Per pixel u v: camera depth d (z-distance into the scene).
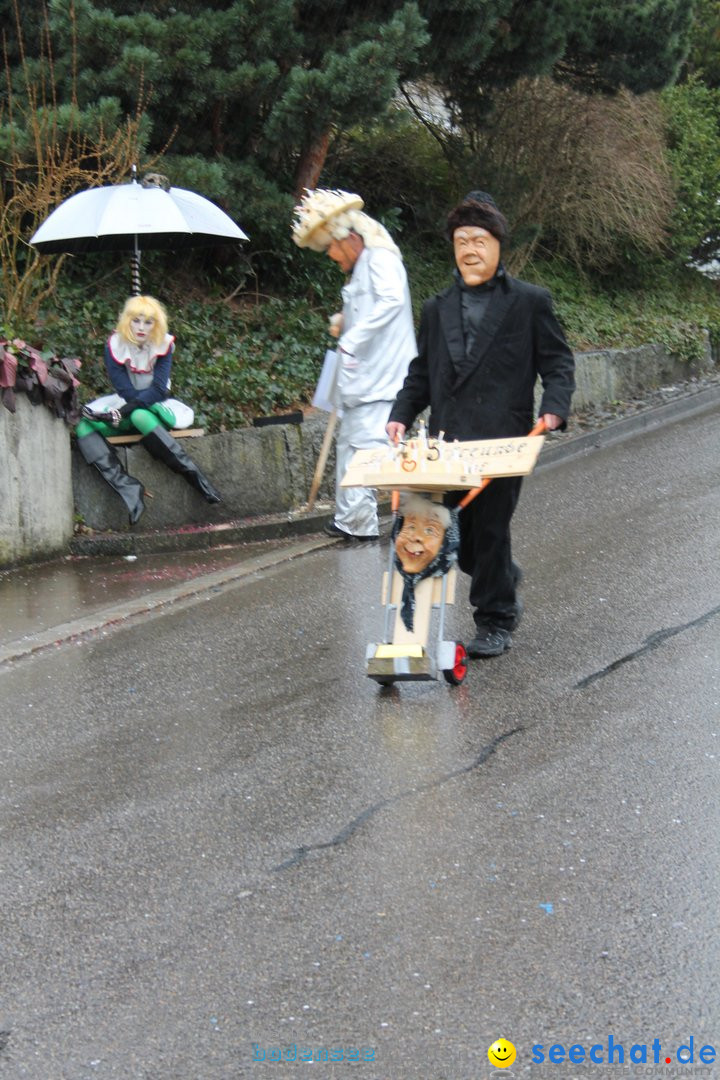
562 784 4.79
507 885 4.07
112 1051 3.32
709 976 3.51
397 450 5.72
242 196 11.97
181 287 12.68
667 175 17.22
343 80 11.34
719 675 5.90
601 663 6.16
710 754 5.01
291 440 10.27
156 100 11.21
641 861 4.18
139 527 9.65
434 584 5.90
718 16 20.36
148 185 9.45
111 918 3.99
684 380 16.73
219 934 3.86
